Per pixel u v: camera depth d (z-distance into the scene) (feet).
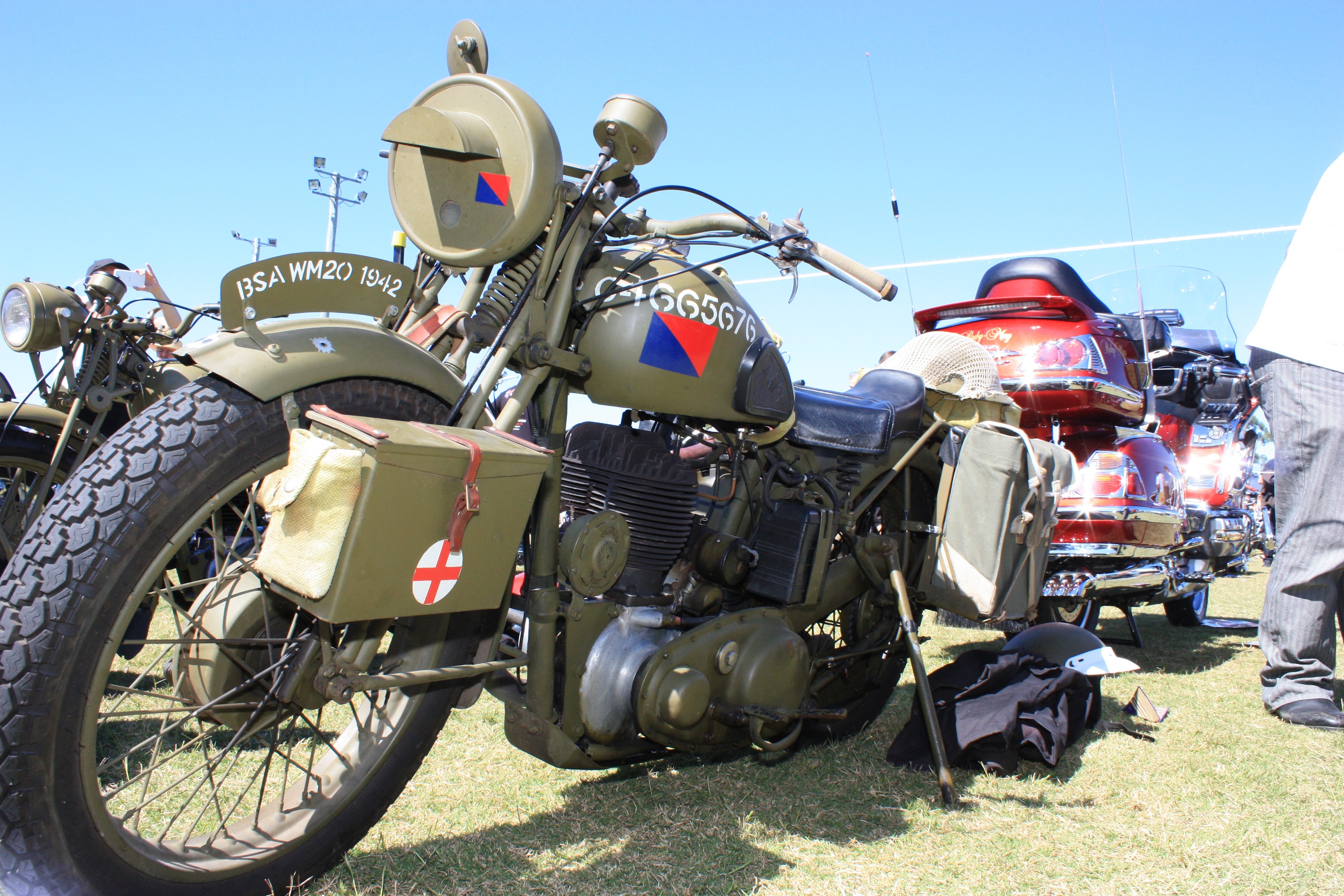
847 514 8.36
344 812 5.76
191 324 9.99
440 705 6.13
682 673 6.73
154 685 6.72
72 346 9.93
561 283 6.13
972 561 8.77
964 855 6.77
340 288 5.47
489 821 7.08
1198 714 10.93
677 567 7.66
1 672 4.13
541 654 6.34
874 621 9.54
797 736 7.89
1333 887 6.38
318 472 4.45
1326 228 10.68
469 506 4.87
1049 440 14.97
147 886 4.67
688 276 6.80
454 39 6.16
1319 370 10.51
